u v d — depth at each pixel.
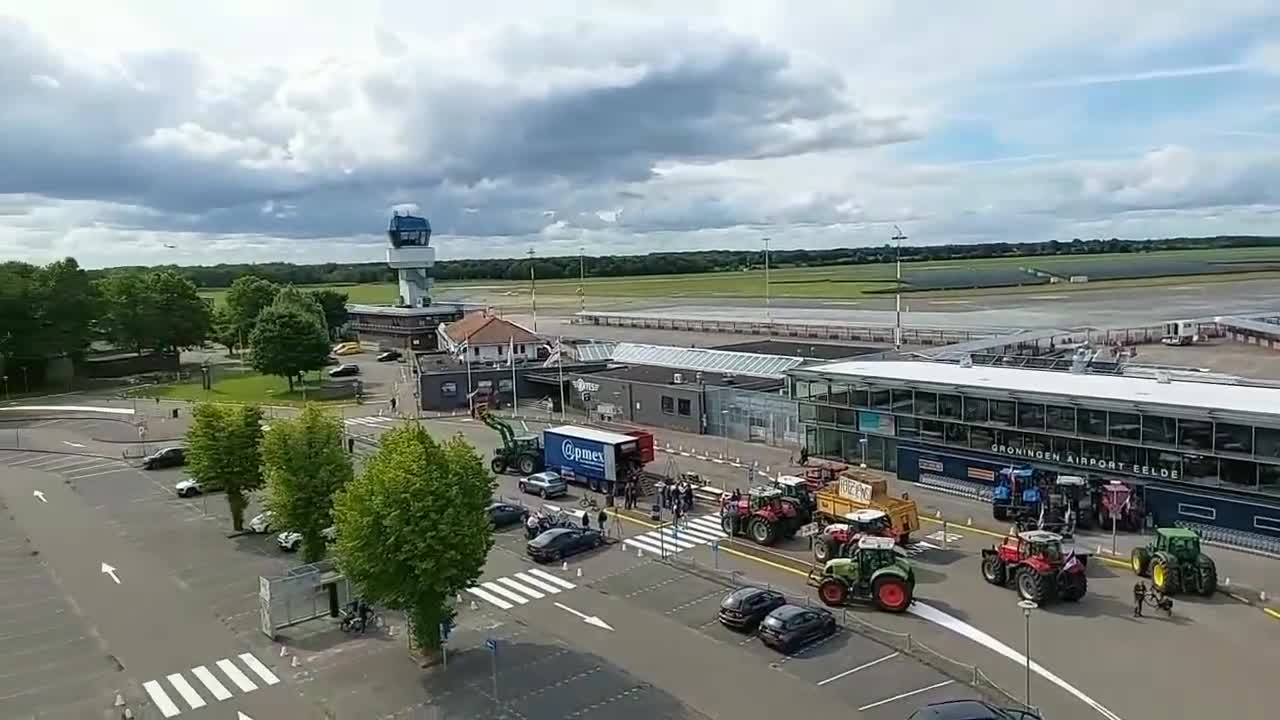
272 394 131.12
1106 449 58.19
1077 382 65.31
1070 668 37.03
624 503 66.44
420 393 115.69
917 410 69.00
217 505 71.38
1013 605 44.12
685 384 95.75
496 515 61.19
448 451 41.47
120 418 114.06
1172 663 37.28
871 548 44.53
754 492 57.34
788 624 40.16
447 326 161.75
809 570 50.75
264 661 41.41
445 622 40.56
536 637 42.66
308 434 53.16
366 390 134.00
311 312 168.50
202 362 177.00
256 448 61.62
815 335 153.00
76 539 62.91
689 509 63.91
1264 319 143.38
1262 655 37.78
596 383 104.19
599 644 41.53
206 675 40.25
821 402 76.81
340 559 39.31
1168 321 163.62
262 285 186.75
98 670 41.31
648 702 35.69
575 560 53.72
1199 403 55.12
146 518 67.88
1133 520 55.19
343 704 36.72
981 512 61.09
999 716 30.48
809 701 35.12
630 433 72.50
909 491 67.38
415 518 37.91
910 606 44.31
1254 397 57.03
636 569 51.78
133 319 158.62
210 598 50.19
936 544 54.09
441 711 35.69
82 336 150.88
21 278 147.62
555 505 66.56
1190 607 43.19
